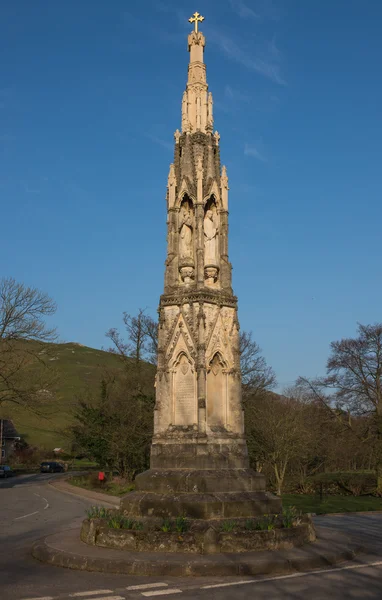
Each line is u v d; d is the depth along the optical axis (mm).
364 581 16062
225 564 16906
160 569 16812
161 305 24672
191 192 25781
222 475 21469
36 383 59500
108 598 14086
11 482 70250
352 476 59625
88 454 64062
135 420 53188
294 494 54656
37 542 20703
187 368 23594
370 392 59812
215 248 25984
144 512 20828
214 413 23422
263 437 53875
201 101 27312
